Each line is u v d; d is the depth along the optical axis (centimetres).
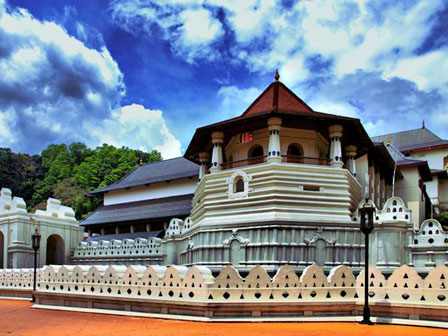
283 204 3722
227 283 2145
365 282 2075
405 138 8375
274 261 3531
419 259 3388
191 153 5016
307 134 4162
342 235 3678
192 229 4244
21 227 4688
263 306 2103
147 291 2352
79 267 2709
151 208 6444
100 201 11200
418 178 6347
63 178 12838
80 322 2080
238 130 4231
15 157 13088
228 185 4022
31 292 3375
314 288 2192
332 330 1839
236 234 3772
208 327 1897
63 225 5197
